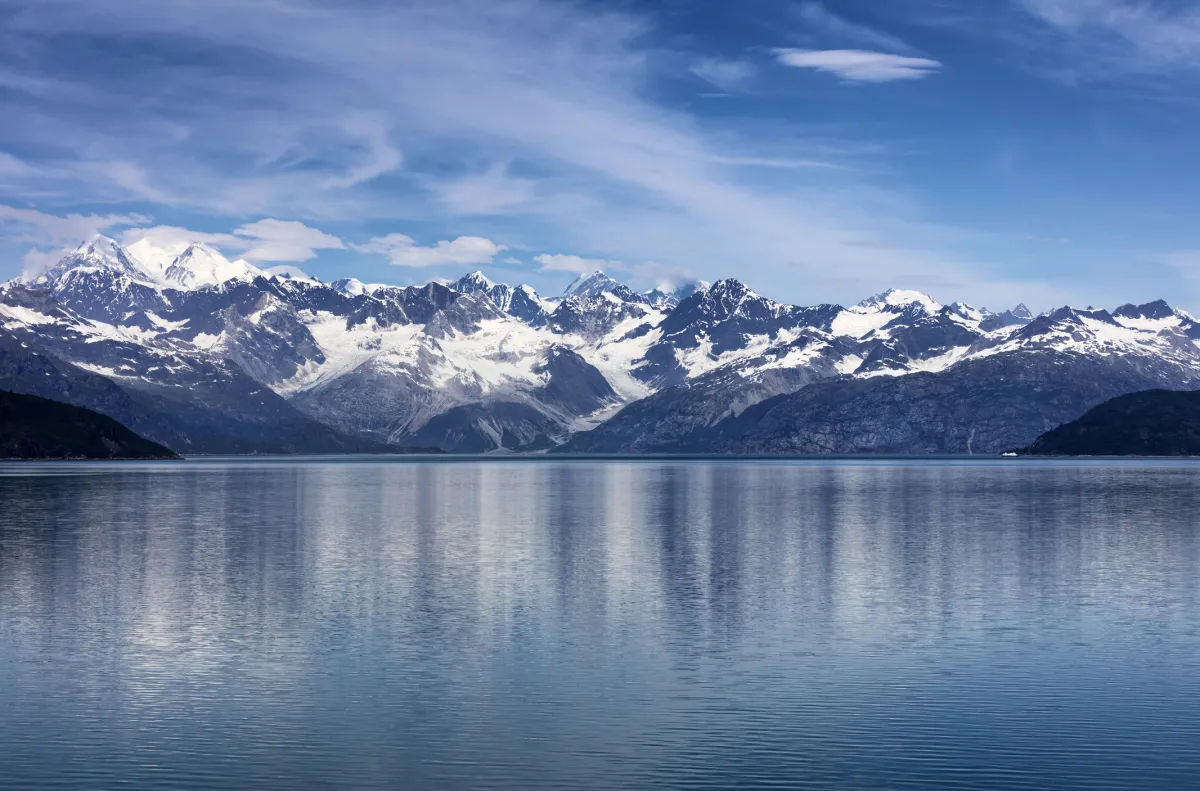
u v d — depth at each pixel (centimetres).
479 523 15038
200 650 6238
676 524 14838
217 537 12656
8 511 16788
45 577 9144
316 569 9712
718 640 6519
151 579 9038
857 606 7706
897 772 4253
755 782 4150
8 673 5712
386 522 15162
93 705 5119
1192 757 4409
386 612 7450
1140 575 9288
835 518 15838
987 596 8156
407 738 4647
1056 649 6266
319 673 5716
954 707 5084
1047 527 14025
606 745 4559
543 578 9138
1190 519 15238
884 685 5469
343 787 4100
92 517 15638
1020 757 4412
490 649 6272
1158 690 5369
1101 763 4344
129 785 4119
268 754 4447
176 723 4853
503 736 4672
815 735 4681
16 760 4375
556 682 5528
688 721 4881
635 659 6016
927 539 12462
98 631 6775
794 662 5947
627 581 8962
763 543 12062
